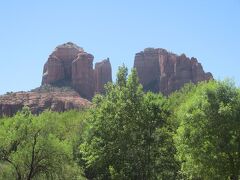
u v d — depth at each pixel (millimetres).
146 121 55125
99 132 55125
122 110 54969
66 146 53656
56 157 52719
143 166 54312
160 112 56062
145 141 54719
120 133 54219
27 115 54812
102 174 64875
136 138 54500
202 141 42938
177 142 45312
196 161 43219
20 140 52281
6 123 54188
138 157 54531
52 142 52406
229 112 41969
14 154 51094
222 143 41719
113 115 55031
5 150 51844
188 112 45375
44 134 53562
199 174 44375
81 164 73375
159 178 55906
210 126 43000
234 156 42875
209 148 42656
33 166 52188
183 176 54281
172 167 55094
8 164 53219
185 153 44938
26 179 52438
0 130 52156
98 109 56938
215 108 43250
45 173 52562
